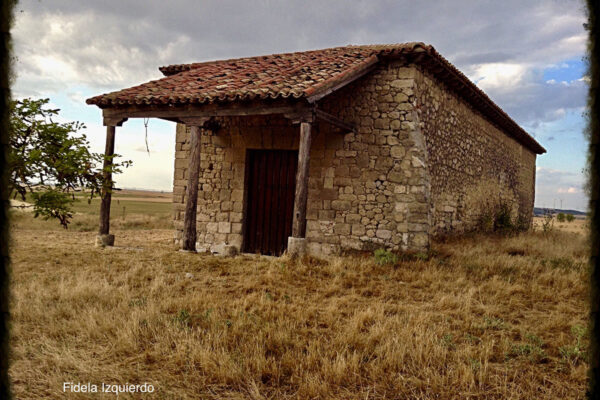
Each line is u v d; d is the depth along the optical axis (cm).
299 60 1128
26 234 1409
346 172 1034
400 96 990
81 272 762
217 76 1102
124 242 1309
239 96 872
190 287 710
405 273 810
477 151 1403
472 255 970
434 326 536
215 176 1175
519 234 1452
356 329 521
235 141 1158
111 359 437
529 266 869
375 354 466
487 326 560
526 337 522
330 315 579
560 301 680
